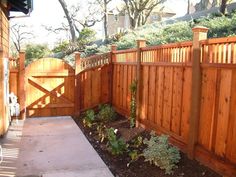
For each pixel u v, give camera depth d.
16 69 7.28
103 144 5.31
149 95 5.69
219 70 3.57
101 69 8.10
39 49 19.42
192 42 4.12
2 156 4.60
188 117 4.29
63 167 4.18
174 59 4.71
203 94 3.92
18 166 4.18
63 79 7.82
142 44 6.06
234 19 10.13
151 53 5.58
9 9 7.19
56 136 5.84
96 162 4.39
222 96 3.52
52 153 4.80
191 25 12.30
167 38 11.17
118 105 7.61
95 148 5.12
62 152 4.85
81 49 16.66
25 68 7.49
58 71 7.74
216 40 3.59
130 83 6.68
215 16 12.41
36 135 5.90
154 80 5.46
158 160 3.96
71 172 3.99
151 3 22.45
